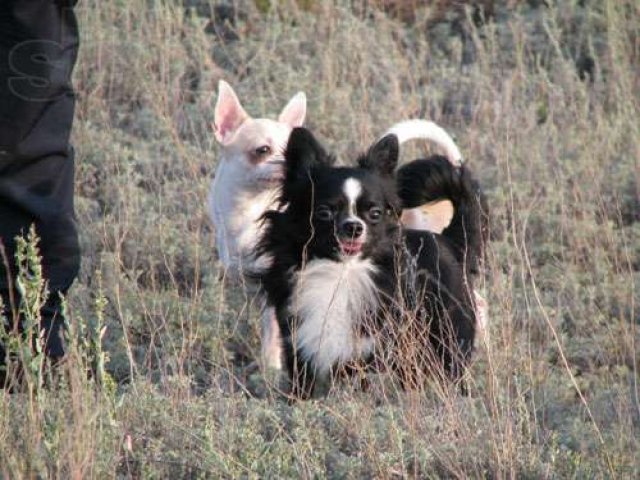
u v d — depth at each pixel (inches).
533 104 647.8
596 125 650.8
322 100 633.6
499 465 295.1
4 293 335.9
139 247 501.0
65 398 290.5
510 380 346.6
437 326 388.8
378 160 412.5
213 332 418.9
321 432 313.4
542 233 538.3
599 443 314.0
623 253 507.8
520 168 585.0
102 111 638.5
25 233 338.3
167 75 677.3
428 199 421.7
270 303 407.8
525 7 799.1
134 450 305.7
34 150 335.6
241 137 499.8
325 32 727.1
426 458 302.5
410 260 381.1
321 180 398.0
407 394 347.9
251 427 315.9
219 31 757.9
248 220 491.5
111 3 720.3
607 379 384.8
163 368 378.9
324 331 386.9
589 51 746.2
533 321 434.0
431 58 740.7
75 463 259.3
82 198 537.0
